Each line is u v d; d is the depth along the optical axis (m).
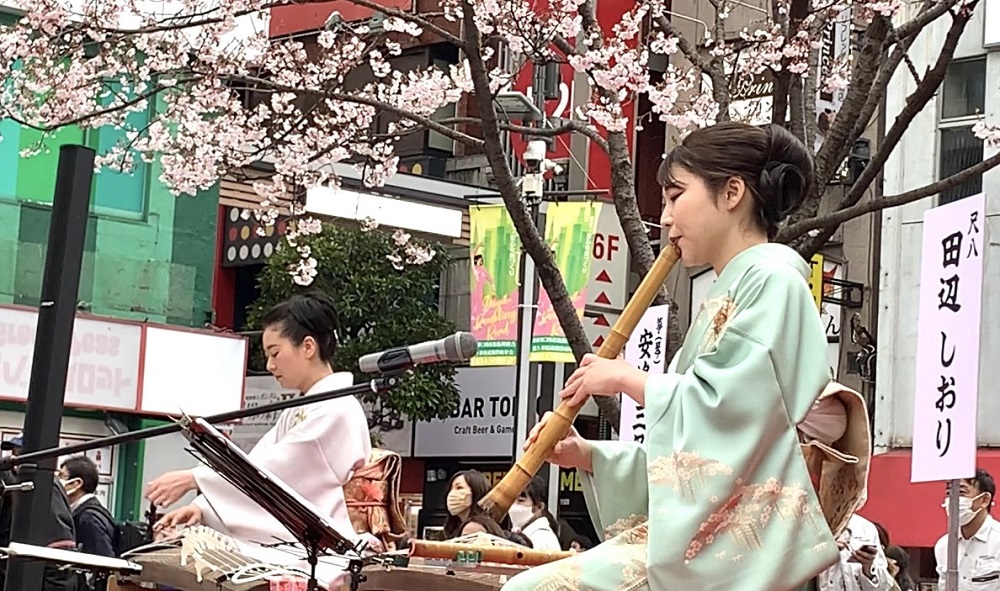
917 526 20.72
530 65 20.55
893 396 22.16
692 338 4.22
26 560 5.22
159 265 21.64
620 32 11.70
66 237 5.69
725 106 11.67
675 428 3.88
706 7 25.89
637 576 3.92
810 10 11.49
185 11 12.98
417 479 28.27
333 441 6.00
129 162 14.84
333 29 13.44
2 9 19.36
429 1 27.30
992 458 20.34
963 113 21.88
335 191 14.58
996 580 11.14
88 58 14.89
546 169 19.00
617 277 25.41
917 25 10.51
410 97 13.31
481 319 18.36
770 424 3.80
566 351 17.94
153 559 5.54
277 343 6.42
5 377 19.48
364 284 23.92
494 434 26.84
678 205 4.27
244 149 14.12
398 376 4.77
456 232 16.64
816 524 3.81
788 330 3.90
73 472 11.56
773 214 4.27
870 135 23.56
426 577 4.91
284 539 5.65
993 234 21.30
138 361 20.62
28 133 20.39
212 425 4.65
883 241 22.52
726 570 3.75
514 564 4.80
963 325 8.06
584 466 4.32
